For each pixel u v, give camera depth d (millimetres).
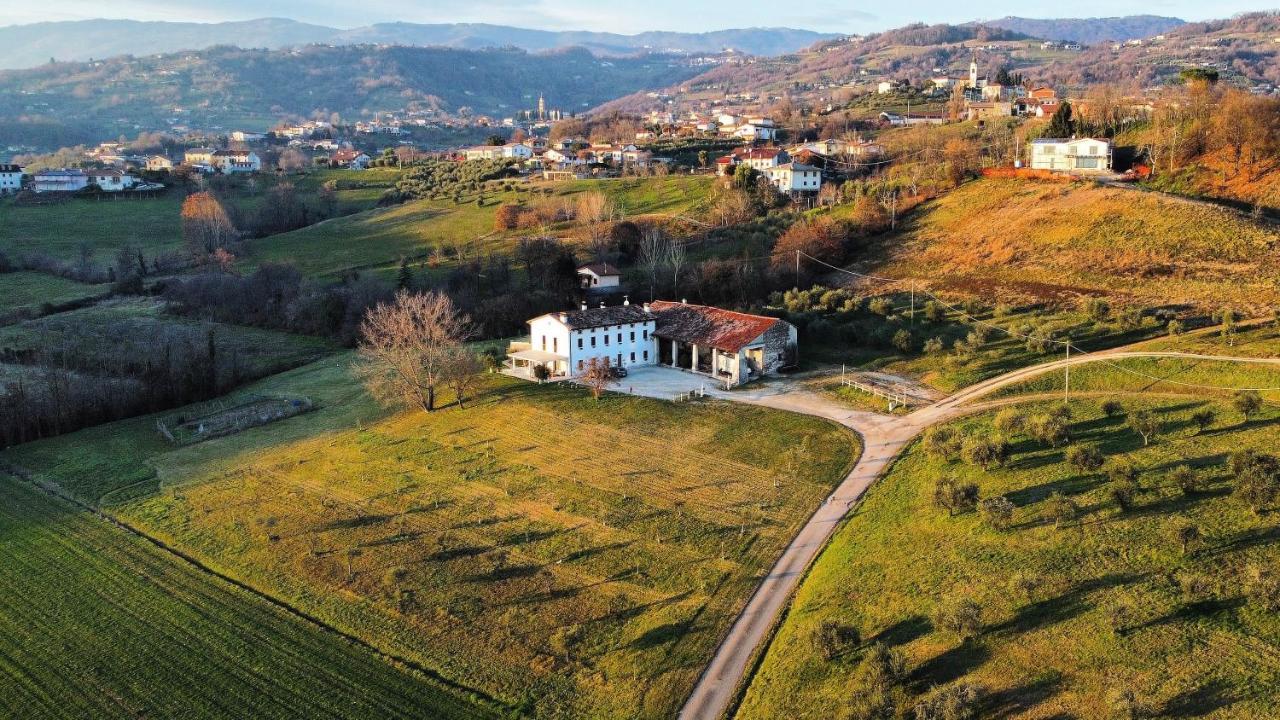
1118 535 56875
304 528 73000
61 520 77312
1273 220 119000
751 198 174000
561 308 132375
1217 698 42656
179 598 63562
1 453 95812
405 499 77000
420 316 102500
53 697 52844
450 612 60281
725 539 66812
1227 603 48938
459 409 97188
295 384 114812
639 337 109875
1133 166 149000
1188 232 117500
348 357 126062
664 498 73625
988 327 103312
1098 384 84750
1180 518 57375
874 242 144625
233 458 89688
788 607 58156
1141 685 44188
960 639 49750
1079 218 129250
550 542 68188
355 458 86938
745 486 74750
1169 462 65875
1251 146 135875
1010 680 46156
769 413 89625
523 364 109688
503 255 161750
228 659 56125
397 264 166625
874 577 57938
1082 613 50031
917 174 174750
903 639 51094
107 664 55844
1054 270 118062
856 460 77125
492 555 66938
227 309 148625
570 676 53438
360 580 64750
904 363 100625
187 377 112500
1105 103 175125
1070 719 42781
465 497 76625
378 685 53281
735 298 131500
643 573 63312
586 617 58844
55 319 145500
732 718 48781
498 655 55688
